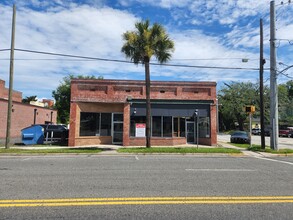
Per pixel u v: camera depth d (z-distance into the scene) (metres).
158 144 23.77
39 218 4.83
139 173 9.41
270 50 20.06
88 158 14.34
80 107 24.14
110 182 7.84
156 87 24.36
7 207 5.43
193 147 20.83
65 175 8.95
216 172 9.79
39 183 7.66
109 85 24.14
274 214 5.12
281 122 61.25
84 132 24.16
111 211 5.23
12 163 12.02
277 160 14.38
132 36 18.81
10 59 17.86
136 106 23.95
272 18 20.00
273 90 19.72
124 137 23.39
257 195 6.48
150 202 5.82
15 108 33.19
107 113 25.11
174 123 24.92
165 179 8.34
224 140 35.22
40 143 24.28
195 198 6.15
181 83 24.59
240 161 13.62
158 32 19.00
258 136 47.94
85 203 5.73
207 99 24.64
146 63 19.17
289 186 7.51
